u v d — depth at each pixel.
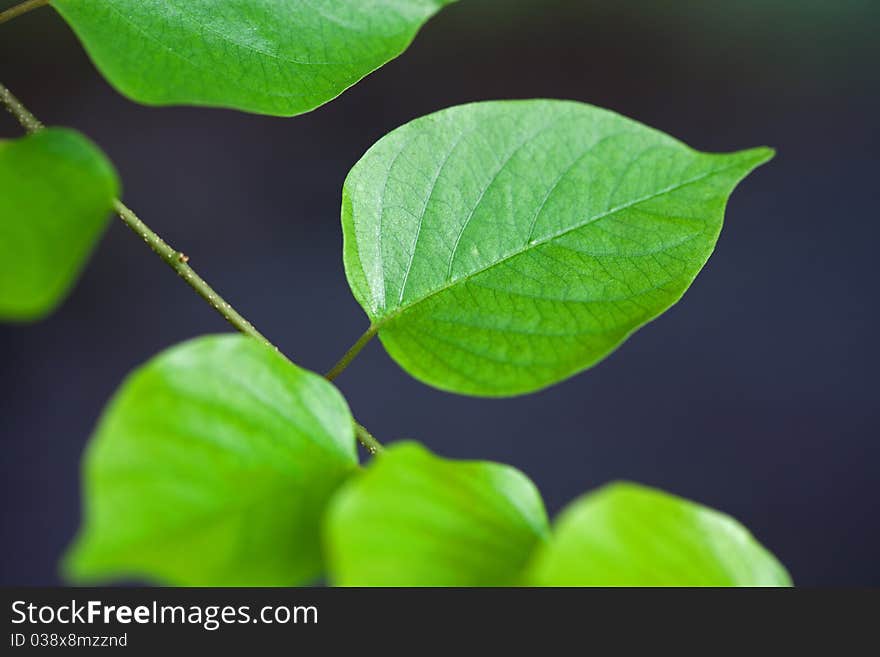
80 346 1.67
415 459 0.46
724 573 0.46
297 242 1.90
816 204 1.97
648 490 0.46
